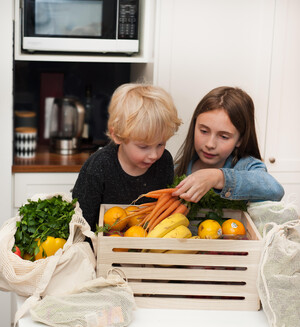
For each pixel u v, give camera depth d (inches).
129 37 98.6
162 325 46.4
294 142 103.0
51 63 114.0
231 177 55.7
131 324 46.3
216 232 50.7
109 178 61.5
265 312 47.1
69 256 48.4
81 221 52.4
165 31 94.7
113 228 53.2
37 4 94.6
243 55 97.8
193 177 53.4
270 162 103.2
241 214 58.6
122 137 54.6
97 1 96.3
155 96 54.3
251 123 68.9
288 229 51.6
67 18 96.1
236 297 50.6
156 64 95.6
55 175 98.1
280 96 100.5
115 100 55.7
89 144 111.5
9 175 94.7
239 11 96.0
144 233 50.8
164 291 49.1
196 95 98.0
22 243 51.9
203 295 49.5
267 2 96.2
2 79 90.9
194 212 57.2
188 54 96.2
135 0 97.1
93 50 98.0
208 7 95.1
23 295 49.7
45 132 111.3
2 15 88.9
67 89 115.6
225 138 67.2
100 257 48.1
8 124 92.7
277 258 47.5
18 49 95.3
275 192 58.1
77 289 47.4
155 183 63.7
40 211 53.1
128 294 47.1
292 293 46.9
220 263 48.7
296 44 98.7
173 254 48.4
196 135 68.9
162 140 54.7
